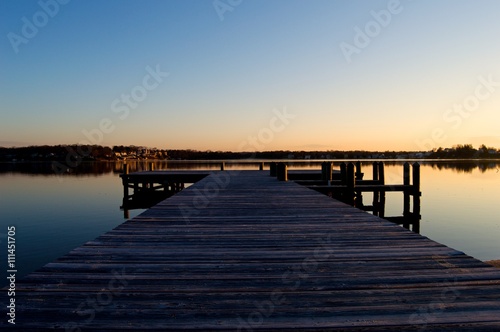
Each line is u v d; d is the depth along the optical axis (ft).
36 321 6.26
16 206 48.73
